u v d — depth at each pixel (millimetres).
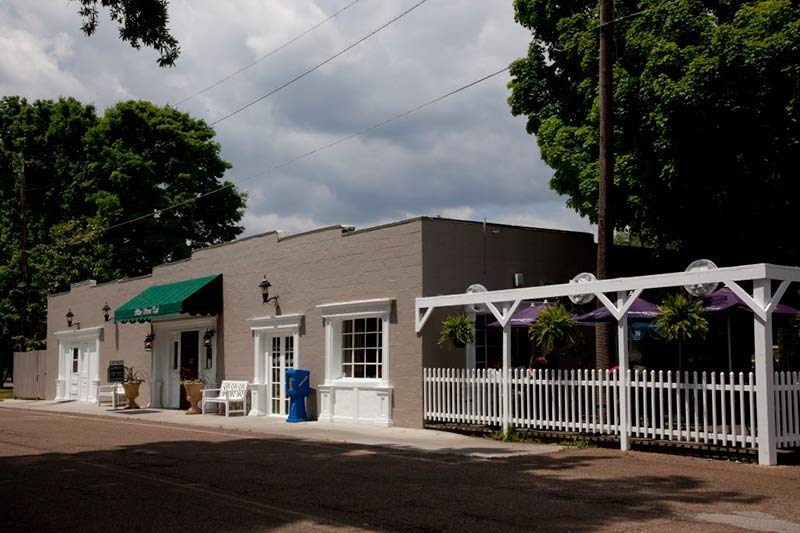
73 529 7816
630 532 7656
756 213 17609
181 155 42750
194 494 9727
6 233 42688
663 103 16422
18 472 11688
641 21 18078
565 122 21188
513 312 15281
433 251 17422
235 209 45062
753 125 16344
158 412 24859
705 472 11289
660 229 19562
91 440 16344
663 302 13289
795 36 15523
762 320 11812
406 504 9047
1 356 45844
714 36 16141
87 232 38500
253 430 18094
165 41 14406
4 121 43562
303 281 20688
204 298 23734
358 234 19000
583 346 18906
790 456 12086
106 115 41625
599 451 13500
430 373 17016
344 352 19562
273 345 22109
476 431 15875
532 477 11008
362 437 16094
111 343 30031
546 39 21484
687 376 12773
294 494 9711
